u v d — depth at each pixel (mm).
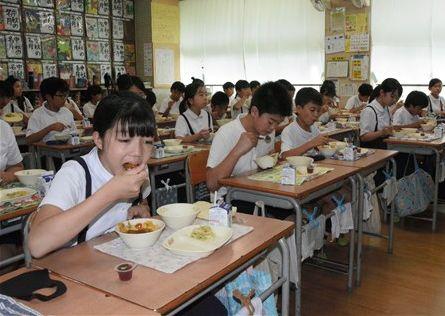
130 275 1124
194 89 3977
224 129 2408
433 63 6270
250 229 1486
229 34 8227
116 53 8344
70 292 1069
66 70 7488
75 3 7531
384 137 3992
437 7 6141
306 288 2674
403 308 2426
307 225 2207
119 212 1558
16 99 5980
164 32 8648
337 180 2307
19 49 6812
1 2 6543
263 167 2469
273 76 7789
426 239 3457
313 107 2928
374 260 3064
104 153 1374
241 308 1326
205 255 1262
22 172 2375
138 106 1291
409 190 3475
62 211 1259
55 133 4070
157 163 3023
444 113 5602
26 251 1725
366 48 6746
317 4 6883
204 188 2881
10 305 974
